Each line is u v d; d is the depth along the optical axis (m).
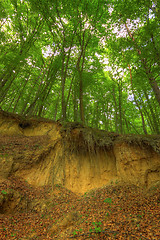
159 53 9.38
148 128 25.81
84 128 12.07
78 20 13.63
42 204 7.61
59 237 5.12
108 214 5.79
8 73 12.95
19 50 14.81
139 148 10.49
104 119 20.48
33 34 15.67
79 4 13.21
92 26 14.16
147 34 9.72
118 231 4.61
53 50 17.42
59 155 11.11
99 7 13.03
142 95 19.05
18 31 14.98
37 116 16.52
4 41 12.63
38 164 10.35
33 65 18.31
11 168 9.39
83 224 5.46
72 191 9.39
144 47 9.93
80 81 14.88
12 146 11.04
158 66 9.92
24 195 7.86
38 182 9.46
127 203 6.61
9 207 6.90
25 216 6.80
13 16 15.29
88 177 10.31
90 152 11.26
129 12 10.55
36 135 14.23
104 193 8.01
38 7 12.78
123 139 11.12
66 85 21.86
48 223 6.21
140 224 4.82
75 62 18.28
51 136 13.14
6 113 14.50
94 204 6.92
